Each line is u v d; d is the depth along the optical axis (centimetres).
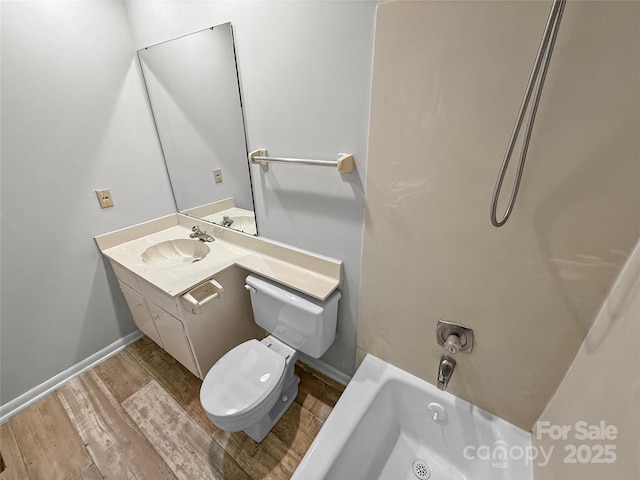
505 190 77
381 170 95
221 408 107
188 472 121
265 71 109
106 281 170
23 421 142
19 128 125
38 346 150
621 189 64
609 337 68
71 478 120
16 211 131
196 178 168
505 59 66
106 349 179
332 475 94
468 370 108
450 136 80
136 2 139
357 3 82
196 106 143
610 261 70
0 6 112
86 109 144
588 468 65
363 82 89
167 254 175
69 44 133
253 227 151
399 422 130
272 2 97
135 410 147
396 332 121
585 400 72
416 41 75
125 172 166
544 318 85
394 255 106
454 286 97
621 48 55
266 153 125
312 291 119
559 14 53
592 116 62
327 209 117
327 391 156
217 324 147
